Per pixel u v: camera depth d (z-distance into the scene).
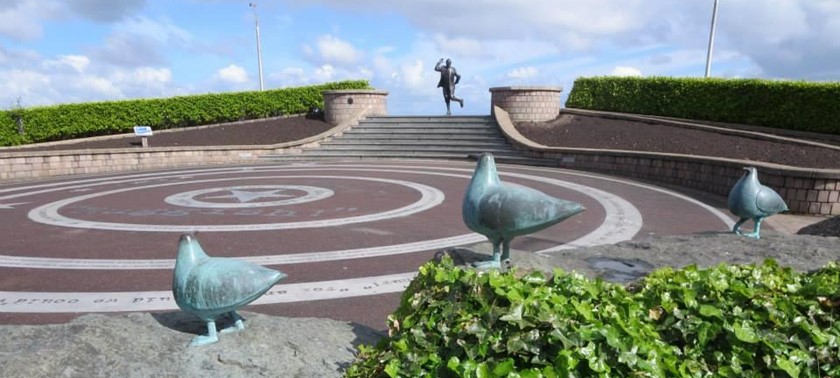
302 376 2.85
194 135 24.17
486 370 2.32
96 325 3.02
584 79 24.50
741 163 11.55
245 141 23.55
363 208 10.47
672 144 16.72
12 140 21.47
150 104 24.30
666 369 2.47
